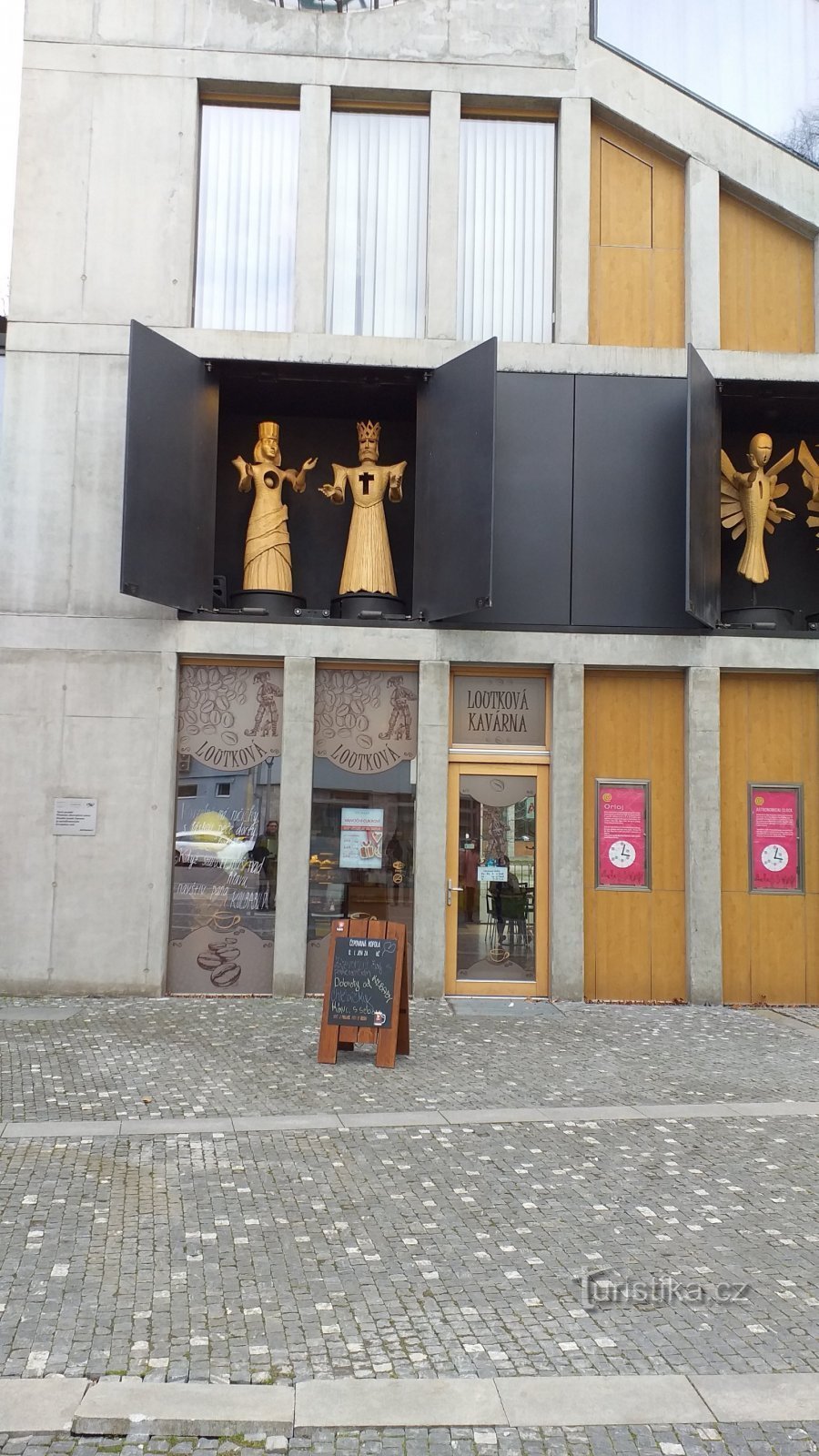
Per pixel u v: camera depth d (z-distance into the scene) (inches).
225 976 448.5
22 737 446.0
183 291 462.9
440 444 450.9
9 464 456.4
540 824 464.8
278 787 455.5
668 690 470.6
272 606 463.5
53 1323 168.1
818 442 516.7
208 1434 142.1
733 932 463.2
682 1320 174.1
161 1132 263.9
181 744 455.5
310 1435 142.2
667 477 468.8
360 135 487.5
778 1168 247.6
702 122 486.3
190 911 450.0
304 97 473.4
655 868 462.6
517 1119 281.1
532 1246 202.8
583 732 462.9
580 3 483.2
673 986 458.6
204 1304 176.2
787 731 473.1
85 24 471.2
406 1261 194.9
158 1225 208.2
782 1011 444.5
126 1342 163.0
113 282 463.2
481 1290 183.6
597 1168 245.8
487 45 479.2
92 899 441.1
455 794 463.8
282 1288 183.0
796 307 495.8
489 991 457.7
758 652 463.2
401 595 501.0
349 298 478.0
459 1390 151.4
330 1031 338.3
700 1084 321.1
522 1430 143.8
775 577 507.2
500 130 492.1
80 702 447.2
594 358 469.7
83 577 452.8
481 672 467.8
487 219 486.9
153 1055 341.7
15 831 442.0
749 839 468.1
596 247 485.1
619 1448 140.4
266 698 459.8
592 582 462.0
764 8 505.4
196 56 471.5
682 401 471.5
